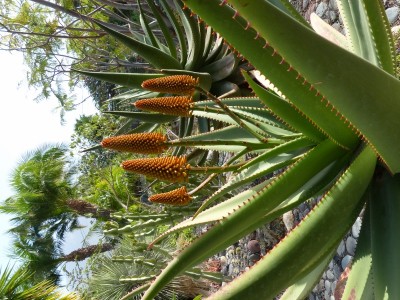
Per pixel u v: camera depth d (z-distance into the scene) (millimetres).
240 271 3475
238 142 998
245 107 1270
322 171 985
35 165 6746
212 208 1036
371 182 962
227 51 2465
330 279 2076
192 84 995
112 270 4055
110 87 8344
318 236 826
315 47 659
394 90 730
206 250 842
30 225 6961
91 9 5395
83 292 4238
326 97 727
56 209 6738
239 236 959
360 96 721
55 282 7234
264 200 882
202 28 2334
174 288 4004
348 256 1913
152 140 925
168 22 3834
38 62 5527
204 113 1380
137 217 2725
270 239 2900
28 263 7070
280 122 1204
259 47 738
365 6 896
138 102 1006
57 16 4891
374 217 922
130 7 4137
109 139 922
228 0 592
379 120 754
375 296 849
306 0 2539
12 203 6844
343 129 898
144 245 2738
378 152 819
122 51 5281
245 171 1117
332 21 2213
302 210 2365
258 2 601
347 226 927
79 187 6902
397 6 1747
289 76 797
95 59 5594
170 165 882
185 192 951
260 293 766
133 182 5305
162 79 999
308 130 974
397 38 1545
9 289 3209
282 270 788
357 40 1064
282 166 1019
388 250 868
